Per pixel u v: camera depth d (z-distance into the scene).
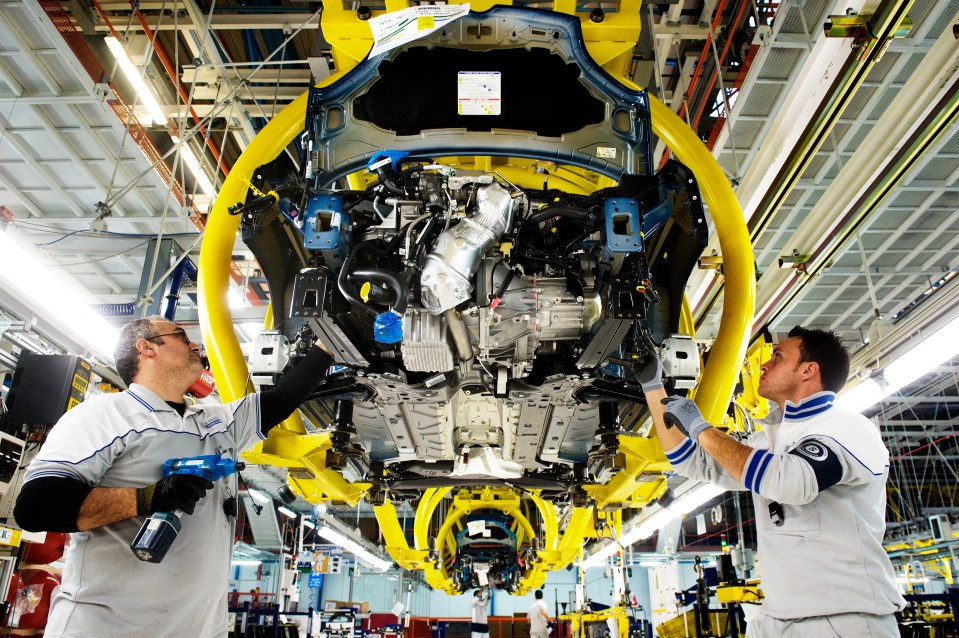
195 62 5.48
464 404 3.79
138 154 5.73
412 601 26.42
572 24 2.78
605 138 2.83
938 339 4.53
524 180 3.59
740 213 3.20
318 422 3.91
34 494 1.55
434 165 2.60
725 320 3.11
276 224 2.93
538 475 4.57
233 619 9.04
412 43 2.79
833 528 1.76
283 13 5.72
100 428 1.75
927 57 4.41
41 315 4.81
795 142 4.70
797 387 2.08
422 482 4.53
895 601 1.71
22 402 4.60
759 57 4.76
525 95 2.87
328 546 18.33
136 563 1.68
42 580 4.27
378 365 2.92
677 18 5.64
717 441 1.91
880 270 7.39
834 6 4.06
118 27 5.54
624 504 4.91
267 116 6.54
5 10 4.29
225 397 2.98
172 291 6.11
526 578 9.71
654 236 3.12
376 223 2.66
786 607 1.75
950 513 13.73
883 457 1.83
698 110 6.07
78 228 6.73
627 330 2.49
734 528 17.17
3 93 5.02
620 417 3.87
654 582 14.65
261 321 6.50
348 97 2.83
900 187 5.84
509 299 2.64
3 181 6.07
